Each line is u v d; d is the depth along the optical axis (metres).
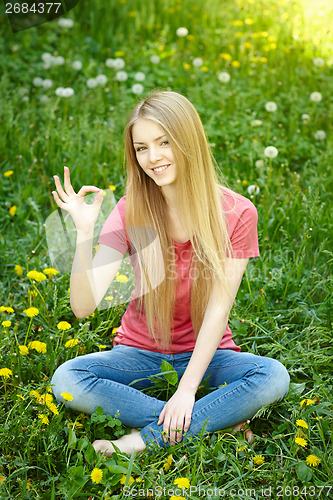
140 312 2.29
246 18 6.39
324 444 2.01
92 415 2.10
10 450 2.02
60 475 1.95
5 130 4.11
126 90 4.81
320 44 5.72
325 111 4.55
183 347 2.30
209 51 5.63
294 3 6.73
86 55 5.49
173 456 2.04
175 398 2.06
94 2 6.32
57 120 4.27
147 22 6.14
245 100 4.63
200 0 6.59
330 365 2.42
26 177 3.72
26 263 2.98
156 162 2.08
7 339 2.35
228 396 2.06
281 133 4.29
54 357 2.34
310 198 3.35
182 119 2.07
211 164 2.19
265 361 2.14
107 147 3.98
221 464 2.02
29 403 2.09
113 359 2.24
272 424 2.17
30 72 5.04
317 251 3.19
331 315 2.67
